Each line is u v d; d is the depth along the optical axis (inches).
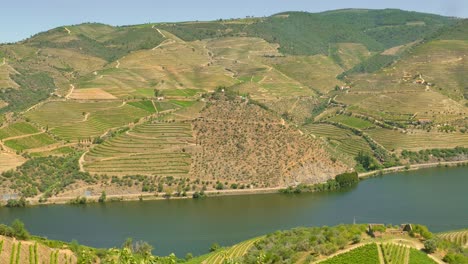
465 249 6752.0
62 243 7583.7
